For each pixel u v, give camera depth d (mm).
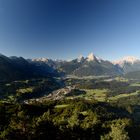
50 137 96688
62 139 101312
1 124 96438
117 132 117438
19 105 155250
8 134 81562
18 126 87312
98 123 134625
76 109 171875
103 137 117688
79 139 108438
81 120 141625
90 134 119750
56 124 109125
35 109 162250
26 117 100375
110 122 147000
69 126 112750
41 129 95250
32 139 87188
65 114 158750
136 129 145875
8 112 135500
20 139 83312
